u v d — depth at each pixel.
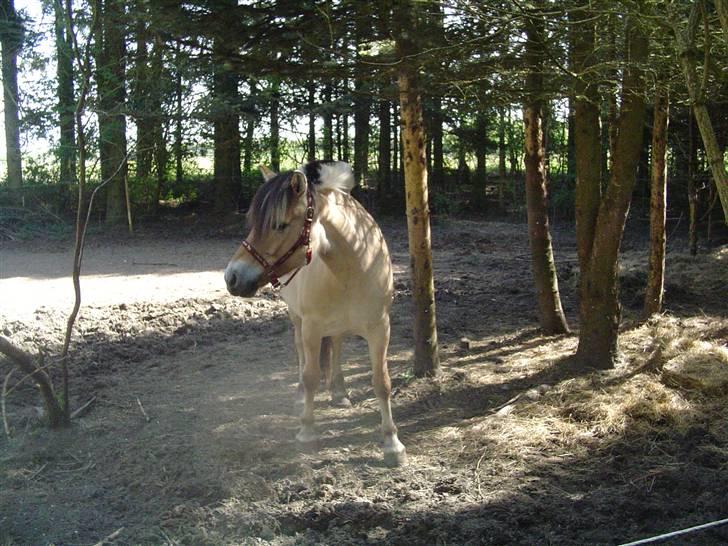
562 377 5.88
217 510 3.79
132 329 7.81
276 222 3.70
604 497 3.90
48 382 4.89
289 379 6.23
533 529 3.63
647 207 19.58
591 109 5.84
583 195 6.00
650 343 6.75
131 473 4.30
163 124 10.35
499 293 9.89
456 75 4.93
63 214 18.77
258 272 3.73
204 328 7.94
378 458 4.51
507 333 7.69
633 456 4.44
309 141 21.22
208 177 23.77
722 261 10.92
